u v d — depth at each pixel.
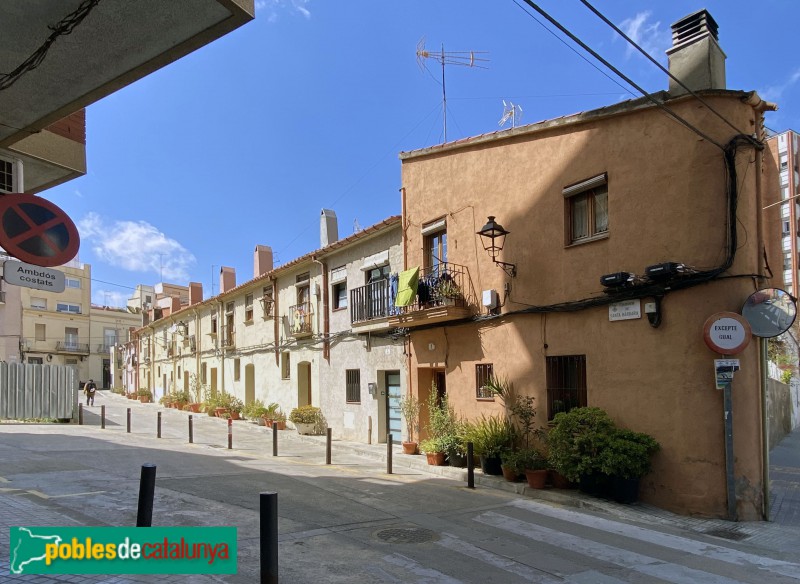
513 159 12.06
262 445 17.41
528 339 11.39
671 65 9.73
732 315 8.40
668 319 9.02
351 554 6.05
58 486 8.92
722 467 8.41
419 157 14.83
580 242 10.51
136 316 62.97
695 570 5.98
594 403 9.98
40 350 53.81
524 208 11.70
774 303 8.47
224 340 29.06
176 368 36.88
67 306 56.69
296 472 11.62
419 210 14.77
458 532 7.13
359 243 17.78
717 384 8.35
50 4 4.35
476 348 12.73
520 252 11.70
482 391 12.48
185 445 16.48
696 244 8.85
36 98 5.59
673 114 7.48
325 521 7.44
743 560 6.41
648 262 9.36
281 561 5.73
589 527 7.66
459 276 13.32
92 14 4.46
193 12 4.48
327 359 19.41
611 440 8.85
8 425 19.55
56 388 22.81
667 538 7.24
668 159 9.26
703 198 8.86
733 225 8.66
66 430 18.92
